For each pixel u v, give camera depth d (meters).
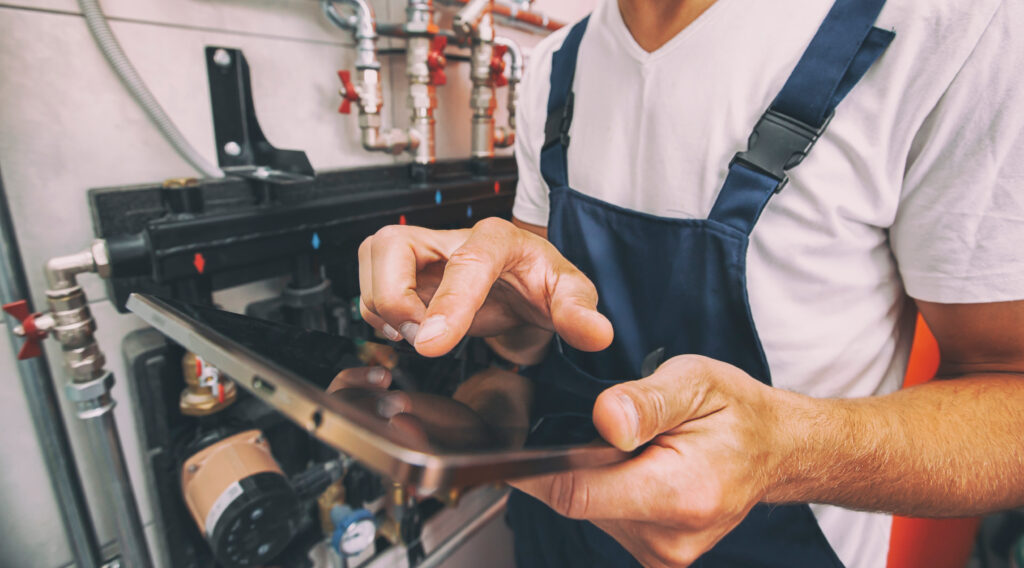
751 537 0.55
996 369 0.46
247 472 0.65
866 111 0.45
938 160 0.43
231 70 0.70
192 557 0.73
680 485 0.29
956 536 1.05
